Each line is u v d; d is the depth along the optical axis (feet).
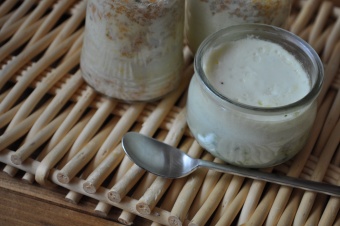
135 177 1.11
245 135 1.07
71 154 1.16
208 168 1.12
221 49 1.16
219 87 1.10
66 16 1.44
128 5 1.07
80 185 1.10
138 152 1.13
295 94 1.11
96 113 1.21
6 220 1.07
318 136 1.22
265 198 1.10
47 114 1.20
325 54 1.36
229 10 1.19
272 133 1.06
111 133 1.19
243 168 1.12
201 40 1.27
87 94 1.24
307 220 1.08
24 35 1.33
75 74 1.28
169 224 1.07
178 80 1.26
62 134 1.18
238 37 1.18
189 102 1.15
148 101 1.24
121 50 1.14
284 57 1.17
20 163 1.11
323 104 1.26
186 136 1.22
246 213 1.09
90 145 1.16
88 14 1.15
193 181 1.11
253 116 1.05
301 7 1.46
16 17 1.37
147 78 1.18
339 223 1.08
